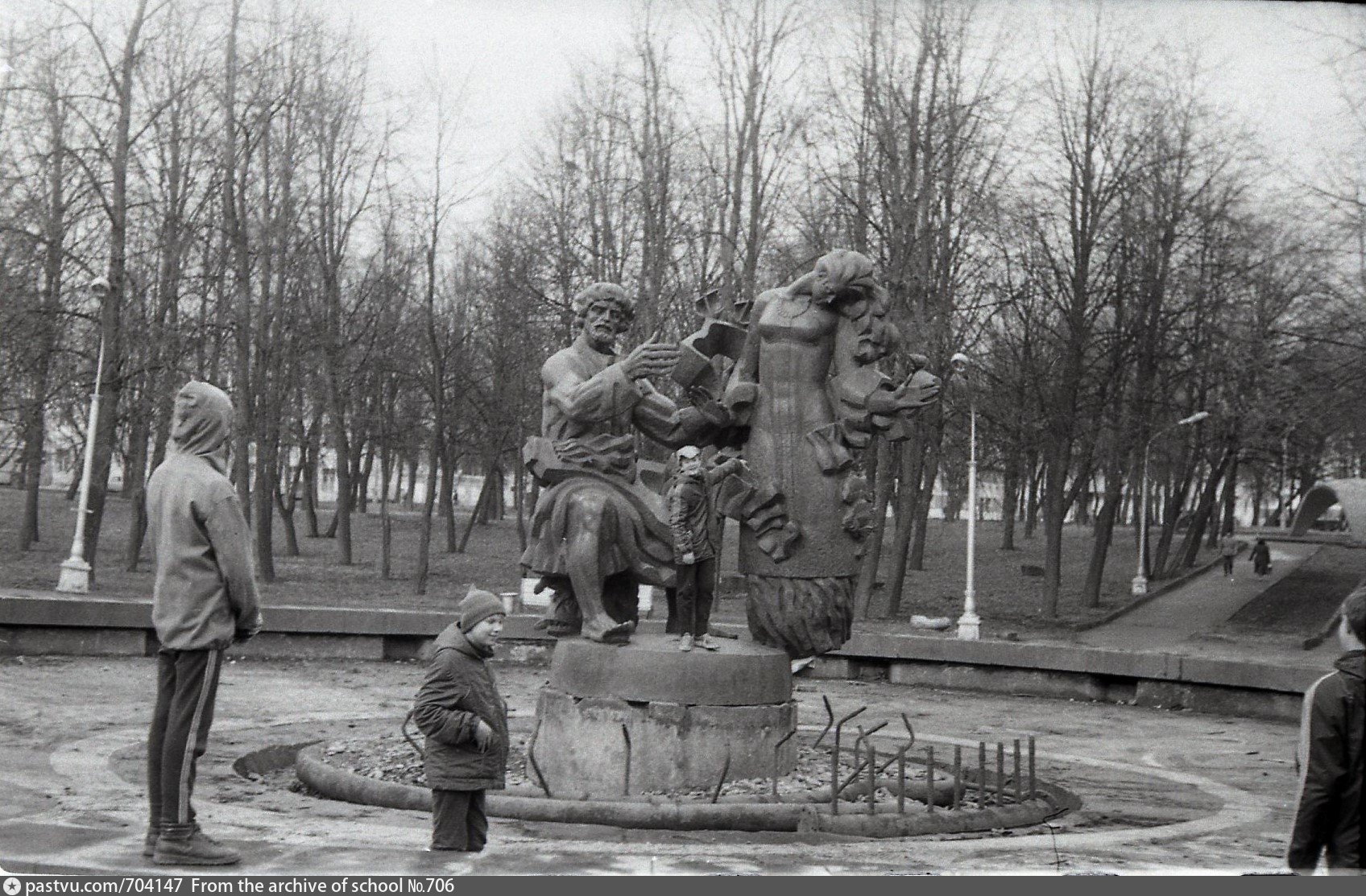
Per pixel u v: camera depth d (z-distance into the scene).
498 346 45.81
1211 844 9.38
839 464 11.01
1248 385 40.81
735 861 6.89
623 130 35.84
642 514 10.99
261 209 38.56
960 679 23.33
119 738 13.27
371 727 15.07
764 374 11.23
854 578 11.20
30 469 44.97
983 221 36.97
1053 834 9.45
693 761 10.35
